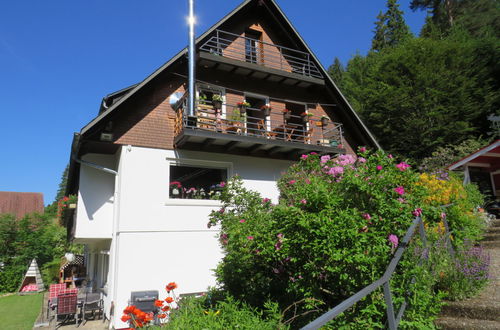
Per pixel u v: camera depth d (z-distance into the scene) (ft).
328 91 46.19
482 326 11.76
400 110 77.66
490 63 82.74
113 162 35.24
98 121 30.30
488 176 46.85
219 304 17.15
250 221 19.03
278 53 45.62
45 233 80.28
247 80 41.14
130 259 30.09
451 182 27.84
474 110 74.69
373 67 90.48
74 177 41.45
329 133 46.03
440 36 95.81
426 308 12.65
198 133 32.14
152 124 33.83
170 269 31.30
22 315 41.09
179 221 32.68
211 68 38.81
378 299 11.69
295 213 13.15
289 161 40.98
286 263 15.55
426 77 75.46
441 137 71.26
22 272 71.26
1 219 76.02
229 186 22.65
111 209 33.88
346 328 11.28
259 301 16.87
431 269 13.97
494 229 29.12
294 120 45.32
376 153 14.79
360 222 12.26
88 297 34.37
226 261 19.47
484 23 95.40
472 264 14.90
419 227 14.43
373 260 11.65
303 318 13.78
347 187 13.57
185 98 33.47
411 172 14.83
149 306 28.07
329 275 13.08
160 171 33.24
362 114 84.89
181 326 14.87
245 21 44.09
